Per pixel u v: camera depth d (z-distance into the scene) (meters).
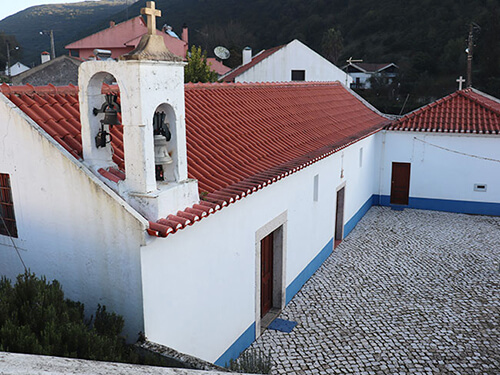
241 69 31.70
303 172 9.95
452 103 17.69
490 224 15.12
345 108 17.06
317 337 8.11
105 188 5.17
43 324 4.54
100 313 5.32
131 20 29.62
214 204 6.01
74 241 5.60
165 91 5.36
